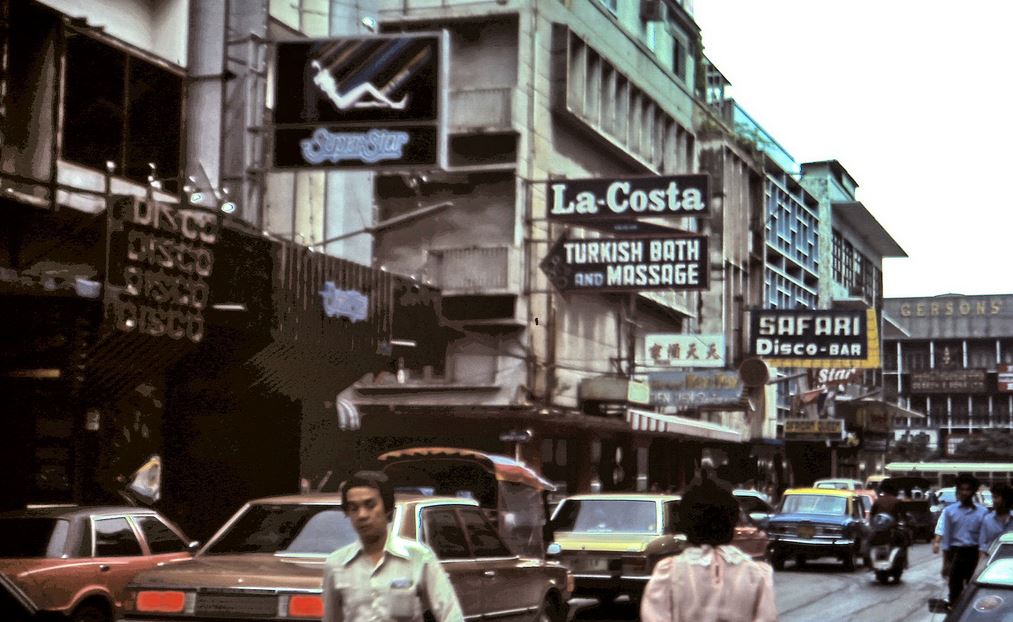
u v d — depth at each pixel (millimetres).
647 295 42656
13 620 5168
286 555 9469
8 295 15086
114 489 17578
